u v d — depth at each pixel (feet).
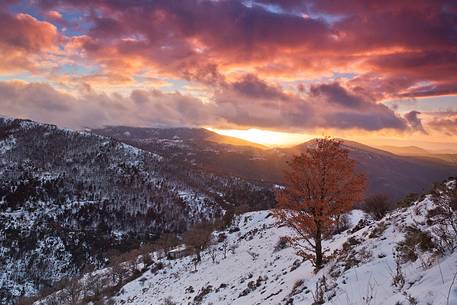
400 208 63.87
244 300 77.46
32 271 622.95
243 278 105.40
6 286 578.25
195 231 267.80
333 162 62.54
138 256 306.35
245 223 262.47
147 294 173.58
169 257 233.55
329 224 62.39
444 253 27.07
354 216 113.60
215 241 225.35
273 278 80.64
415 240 34.99
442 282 21.53
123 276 252.83
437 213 39.06
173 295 141.18
